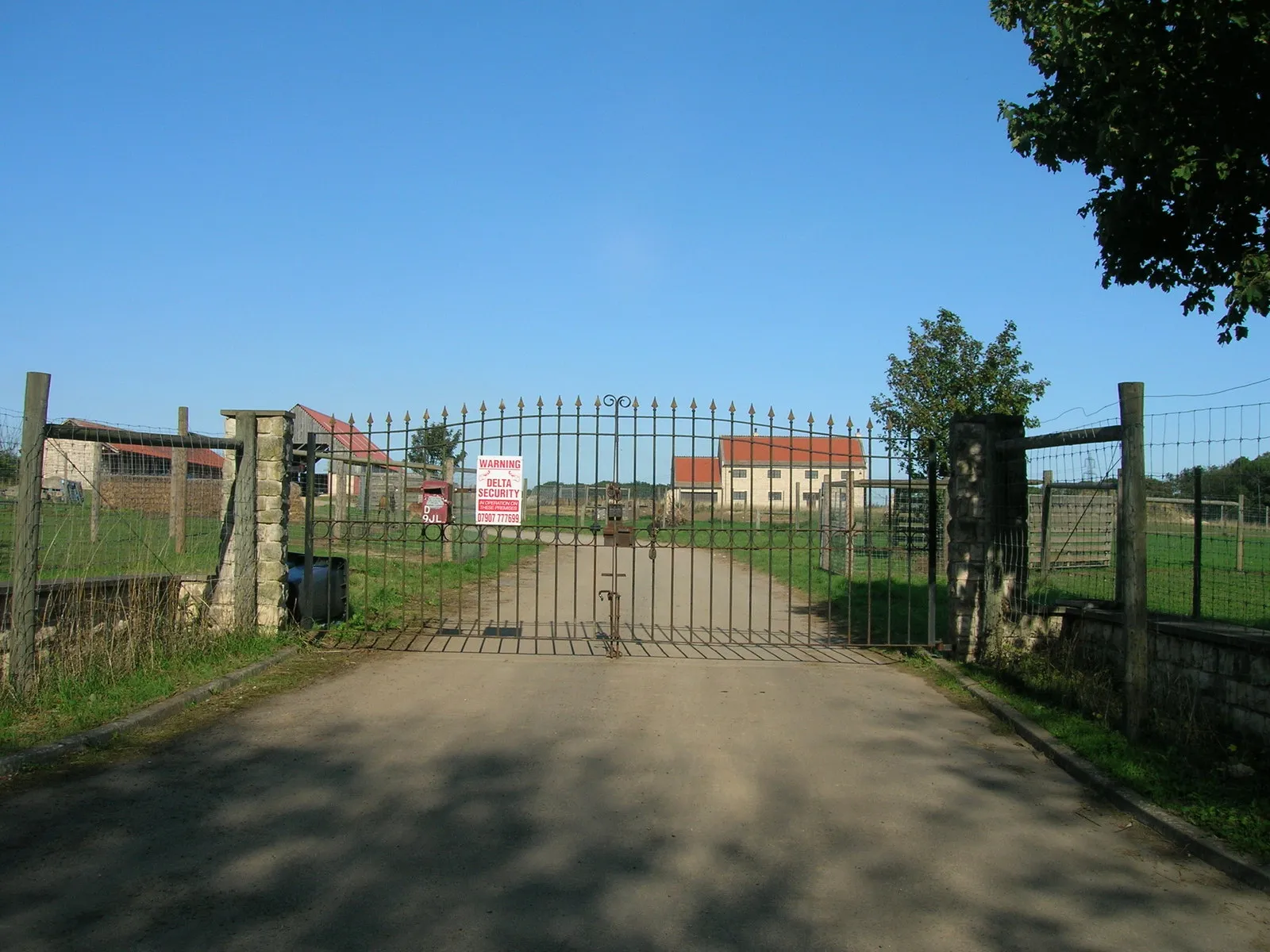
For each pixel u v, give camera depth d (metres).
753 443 10.38
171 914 3.90
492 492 10.35
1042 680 8.37
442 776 5.83
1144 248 8.12
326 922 3.87
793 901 4.19
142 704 7.14
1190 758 6.11
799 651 10.48
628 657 9.94
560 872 4.43
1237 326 7.33
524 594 16.39
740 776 5.97
